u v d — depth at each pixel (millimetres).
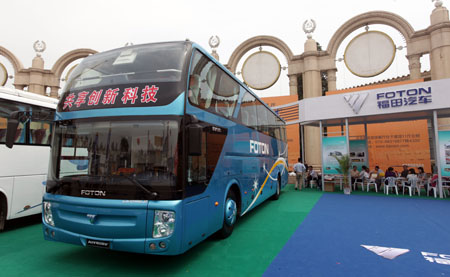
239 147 6301
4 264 4289
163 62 4266
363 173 13109
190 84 4199
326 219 7336
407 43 16750
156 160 3709
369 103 12148
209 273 3934
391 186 12172
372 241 5414
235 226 6676
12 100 6133
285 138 13258
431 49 15883
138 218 3582
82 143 4055
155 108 3859
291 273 3926
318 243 5297
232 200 5863
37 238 5684
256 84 20531
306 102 13812
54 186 4156
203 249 4965
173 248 3543
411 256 4594
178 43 4562
